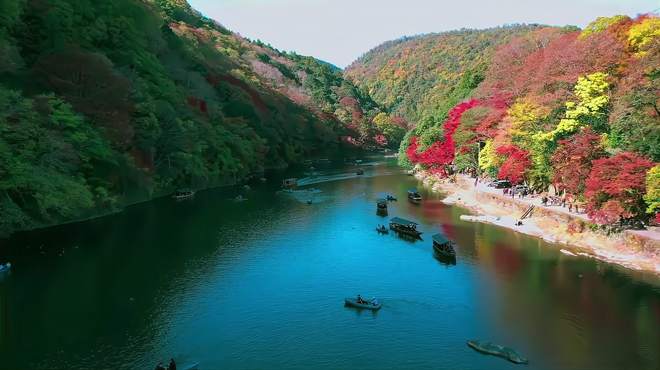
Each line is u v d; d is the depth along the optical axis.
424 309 45.28
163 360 36.16
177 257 59.25
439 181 120.69
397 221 73.19
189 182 107.19
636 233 57.31
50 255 57.22
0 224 60.97
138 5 128.88
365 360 36.44
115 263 56.25
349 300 46.12
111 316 43.06
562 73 85.12
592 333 40.53
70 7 95.06
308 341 39.28
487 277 53.28
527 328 41.56
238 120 137.00
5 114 58.12
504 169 86.56
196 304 45.94
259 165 143.62
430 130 133.38
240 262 58.09
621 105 61.78
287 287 50.41
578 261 57.56
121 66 99.94
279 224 77.12
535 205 76.25
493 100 111.12
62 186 63.66
